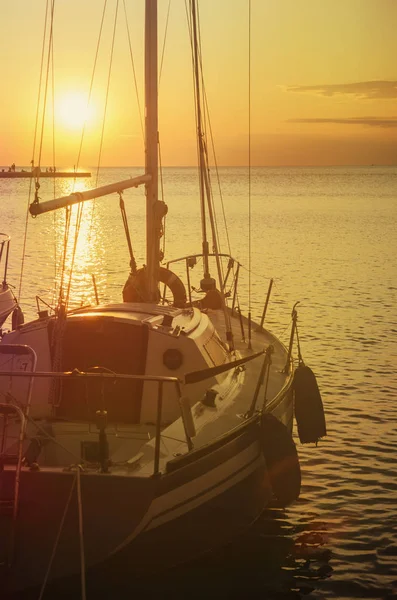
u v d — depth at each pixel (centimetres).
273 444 961
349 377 1745
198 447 856
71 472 784
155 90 1334
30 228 5941
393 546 1000
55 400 1002
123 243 4856
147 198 1341
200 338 1066
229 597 870
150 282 1332
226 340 1362
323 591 900
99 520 780
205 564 930
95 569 802
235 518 934
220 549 970
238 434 920
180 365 1018
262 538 1014
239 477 922
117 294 2933
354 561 963
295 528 1046
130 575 830
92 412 1009
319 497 1141
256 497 980
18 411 803
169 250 4572
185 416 845
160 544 829
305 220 6944
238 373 1148
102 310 1117
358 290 3038
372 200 10788
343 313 2538
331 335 2192
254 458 954
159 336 1020
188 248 4675
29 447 844
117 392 1013
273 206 9269
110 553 783
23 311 2462
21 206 8631
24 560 781
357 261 4016
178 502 821
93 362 1019
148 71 1330
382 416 1480
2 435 910
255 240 5162
